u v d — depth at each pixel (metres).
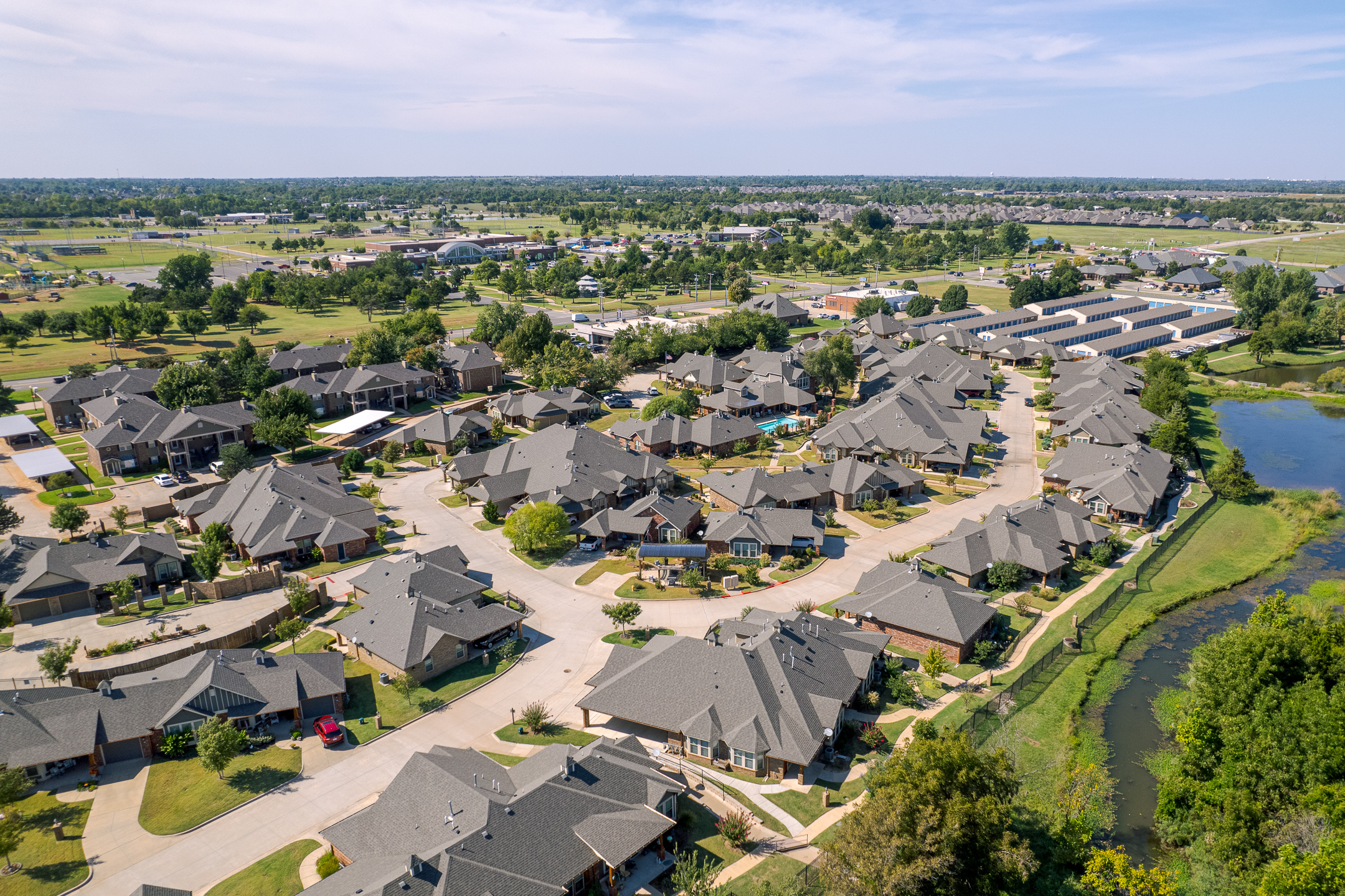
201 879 48.84
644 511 97.31
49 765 58.44
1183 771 58.34
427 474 120.56
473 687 69.06
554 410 141.50
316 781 57.75
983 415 135.12
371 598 78.75
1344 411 155.75
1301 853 47.81
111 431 115.25
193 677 63.94
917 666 72.50
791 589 85.62
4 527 89.69
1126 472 106.62
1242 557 95.94
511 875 45.19
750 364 165.88
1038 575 87.56
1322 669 59.28
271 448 127.94
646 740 62.22
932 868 42.03
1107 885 47.94
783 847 51.12
